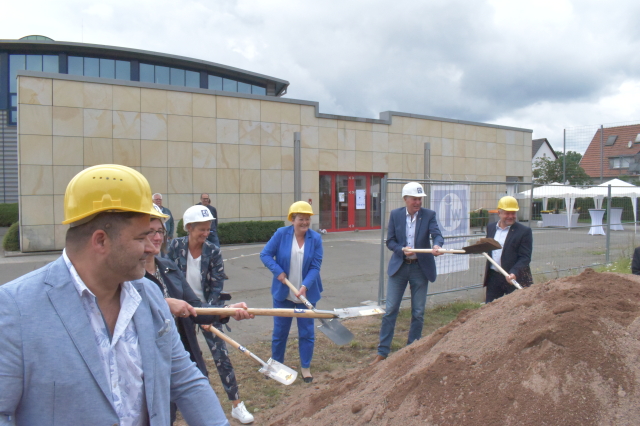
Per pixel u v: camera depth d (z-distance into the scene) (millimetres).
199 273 3893
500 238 5438
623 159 35156
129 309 1667
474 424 2324
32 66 22906
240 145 15812
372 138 18609
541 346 2561
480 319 3186
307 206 4684
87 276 1576
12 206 21219
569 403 2246
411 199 5148
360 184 18797
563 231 10500
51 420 1421
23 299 1429
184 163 14875
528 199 9281
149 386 1653
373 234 17672
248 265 11086
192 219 3775
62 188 13125
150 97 14273
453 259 7531
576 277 3369
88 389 1461
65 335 1452
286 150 16703
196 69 25719
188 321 3152
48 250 12992
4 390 1355
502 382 2477
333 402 3381
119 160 13898
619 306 2787
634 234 11953
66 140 13148
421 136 19875
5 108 22281
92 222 1556
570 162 31703
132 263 1591
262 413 4035
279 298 4691
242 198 15898
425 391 2637
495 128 22203
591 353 2420
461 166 21109
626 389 2252
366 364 5121
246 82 27438
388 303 5160
